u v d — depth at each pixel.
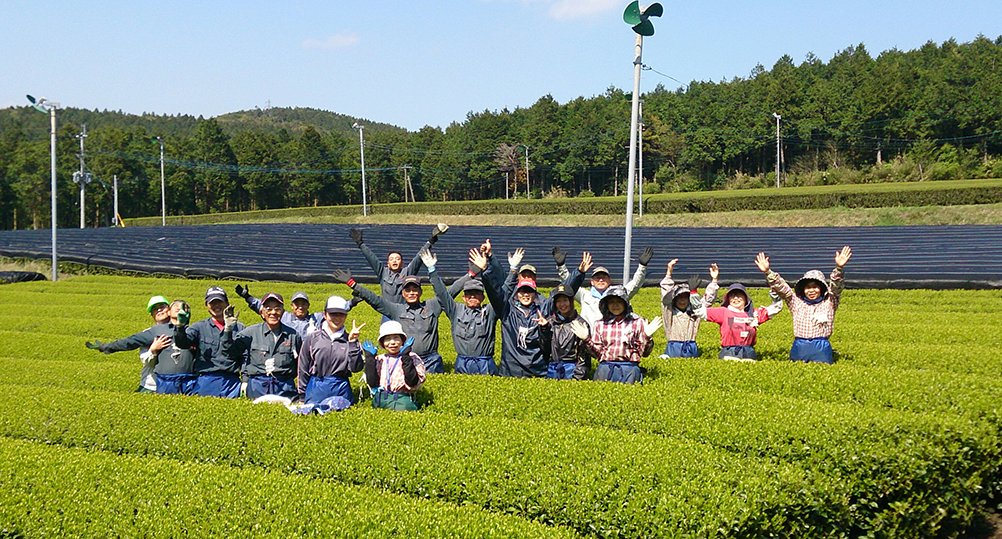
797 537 9.07
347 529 8.21
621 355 13.28
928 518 10.11
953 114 94.06
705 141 102.81
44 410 12.59
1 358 19.67
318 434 10.93
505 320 14.13
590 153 112.81
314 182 125.50
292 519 8.48
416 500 8.99
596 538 8.63
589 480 9.09
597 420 11.88
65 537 8.52
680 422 11.34
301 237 47.16
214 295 13.70
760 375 13.78
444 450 10.20
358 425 11.12
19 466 10.16
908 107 96.62
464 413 12.31
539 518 9.05
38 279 40.50
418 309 14.70
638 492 8.82
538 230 46.69
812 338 14.92
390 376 12.17
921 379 13.07
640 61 22.33
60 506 9.05
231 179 123.38
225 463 10.89
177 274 39.03
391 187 134.00
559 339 13.88
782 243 37.44
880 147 98.06
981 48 119.56
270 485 9.38
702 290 29.33
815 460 10.20
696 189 97.75
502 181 129.38
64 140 125.00
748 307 15.59
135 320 27.36
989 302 24.38
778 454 10.52
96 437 11.74
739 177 97.12
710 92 121.50
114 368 17.41
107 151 119.75
